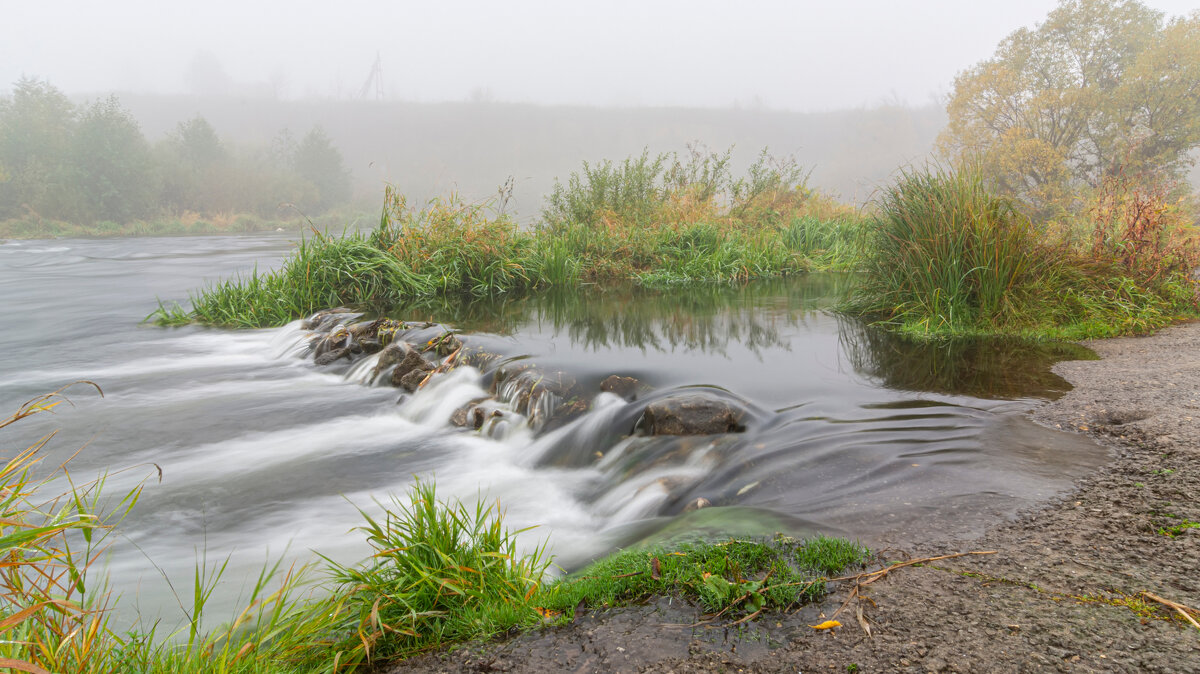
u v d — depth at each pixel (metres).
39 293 14.04
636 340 8.06
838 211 19.11
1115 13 31.67
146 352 9.12
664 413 4.94
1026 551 2.83
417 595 2.72
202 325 10.84
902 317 8.51
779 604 2.55
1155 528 2.94
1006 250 7.80
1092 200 9.97
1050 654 2.13
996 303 7.79
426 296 11.91
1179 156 30.50
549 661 2.35
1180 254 8.57
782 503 3.62
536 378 6.20
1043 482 3.56
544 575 3.18
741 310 10.13
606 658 2.33
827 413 5.06
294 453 5.51
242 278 16.20
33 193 36.03
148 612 3.06
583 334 8.49
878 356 6.90
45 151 37.41
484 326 9.13
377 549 3.75
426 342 8.12
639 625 2.52
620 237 14.96
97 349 9.24
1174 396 4.84
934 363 6.48
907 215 8.52
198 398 7.07
